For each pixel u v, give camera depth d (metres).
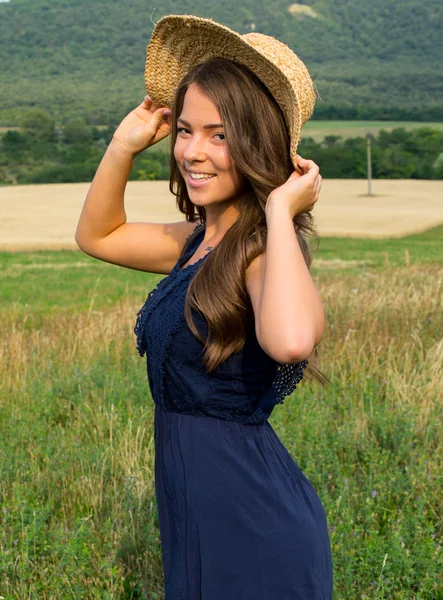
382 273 17.28
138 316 2.26
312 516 2.13
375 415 5.25
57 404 6.07
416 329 7.91
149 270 2.66
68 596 3.28
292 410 5.25
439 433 5.03
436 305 9.34
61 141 114.12
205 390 2.11
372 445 4.64
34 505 4.09
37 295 20.03
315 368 2.42
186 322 2.10
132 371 6.60
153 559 3.62
